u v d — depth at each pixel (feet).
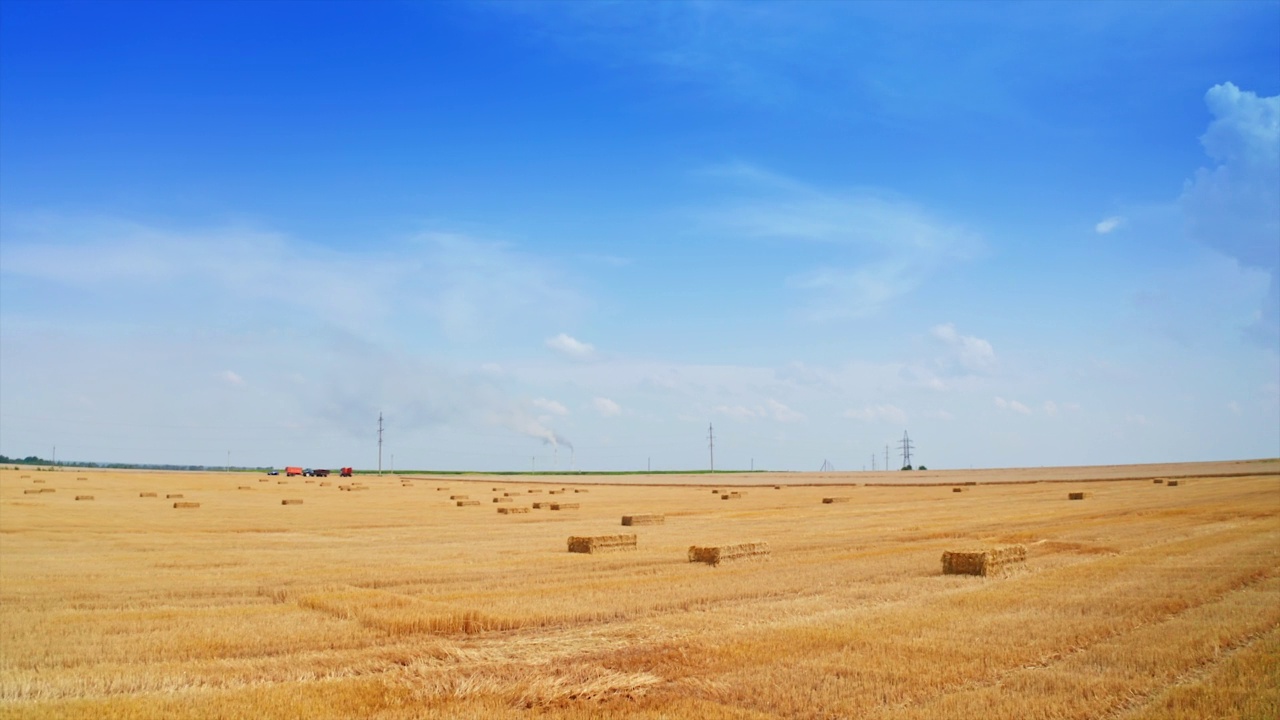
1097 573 75.20
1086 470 475.72
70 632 52.65
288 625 55.01
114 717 35.50
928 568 81.97
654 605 62.64
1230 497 186.50
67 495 227.61
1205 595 63.00
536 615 58.13
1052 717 36.19
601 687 40.32
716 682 41.73
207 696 38.70
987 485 310.65
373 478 474.90
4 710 36.17
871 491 280.72
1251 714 35.88
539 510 191.11
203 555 96.12
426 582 75.51
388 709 37.60
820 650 47.75
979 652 46.88
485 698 39.45
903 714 36.68
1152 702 37.88
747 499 239.09
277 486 319.27
